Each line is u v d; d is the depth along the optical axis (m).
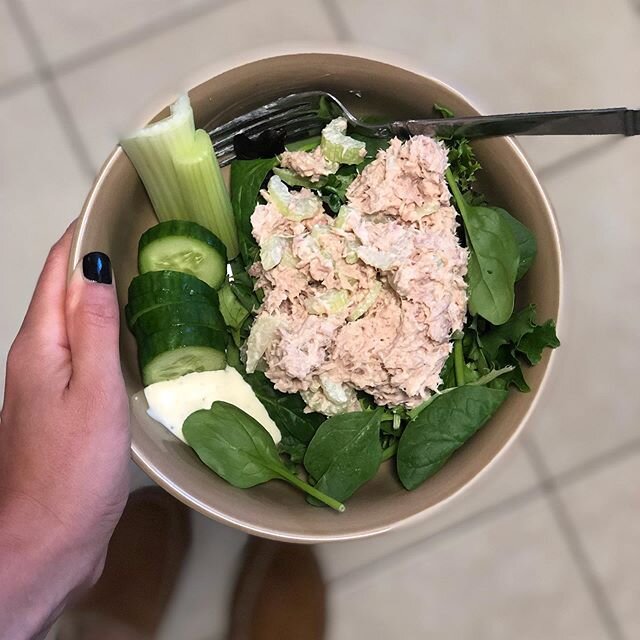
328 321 0.40
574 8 0.51
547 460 0.52
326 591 0.52
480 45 0.51
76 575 0.37
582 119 0.38
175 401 0.40
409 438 0.40
